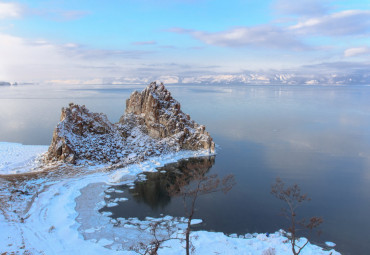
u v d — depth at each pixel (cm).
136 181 6612
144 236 4328
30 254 3584
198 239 4247
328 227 4775
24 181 6150
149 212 5169
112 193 5959
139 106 10031
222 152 9225
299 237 4469
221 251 3919
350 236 4512
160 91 10112
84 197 5706
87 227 4578
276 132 12562
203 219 4966
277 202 5653
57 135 7638
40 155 8219
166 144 8981
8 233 4022
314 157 8756
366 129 13212
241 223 4856
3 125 14175
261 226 4772
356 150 9594
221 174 7181
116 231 4469
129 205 5438
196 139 9275
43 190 5844
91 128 8531
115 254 3766
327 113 18775
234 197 5862
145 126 9594
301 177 7062
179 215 5091
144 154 8212
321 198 5875
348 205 5575
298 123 14838
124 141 8994
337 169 7669
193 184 6328
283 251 4000
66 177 6625
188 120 9919
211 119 16062
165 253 3803
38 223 4519
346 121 15450
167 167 7594
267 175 7156
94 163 7506
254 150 9525
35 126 13975
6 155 8562
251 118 16500
